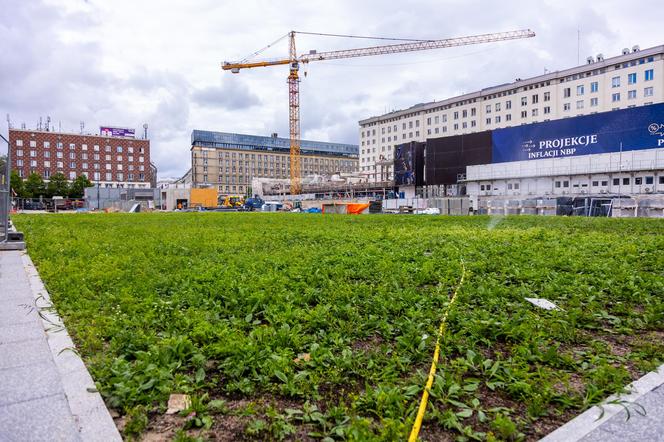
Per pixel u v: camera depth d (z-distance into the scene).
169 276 6.00
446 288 5.35
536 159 49.44
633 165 41.75
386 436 2.13
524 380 2.83
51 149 110.69
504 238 11.38
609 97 73.88
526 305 4.66
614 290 5.12
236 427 2.32
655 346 3.46
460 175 57.44
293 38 103.69
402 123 112.62
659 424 2.27
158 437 2.20
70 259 7.45
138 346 3.35
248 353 3.13
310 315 4.10
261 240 11.20
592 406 2.50
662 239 10.38
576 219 23.91
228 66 103.81
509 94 88.88
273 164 167.62
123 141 118.56
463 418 2.42
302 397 2.66
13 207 73.88
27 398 2.37
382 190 78.25
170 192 69.75
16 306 4.23
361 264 7.00
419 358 3.23
